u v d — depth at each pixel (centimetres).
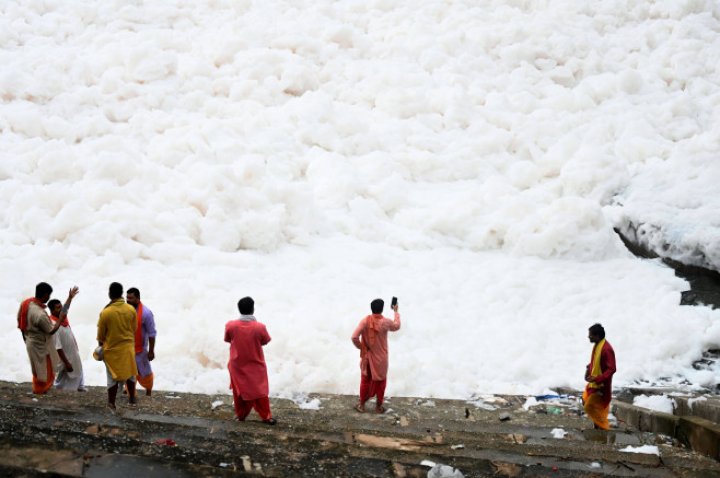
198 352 1345
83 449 661
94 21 2719
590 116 2334
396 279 1723
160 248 1691
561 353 1489
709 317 1570
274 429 934
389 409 1199
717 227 1733
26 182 1866
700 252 1703
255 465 695
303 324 1425
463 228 1900
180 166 1967
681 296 1664
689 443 992
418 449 866
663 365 1442
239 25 2681
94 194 1766
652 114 2330
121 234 1686
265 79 2409
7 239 1666
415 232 1906
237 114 2269
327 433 916
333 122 2225
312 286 1645
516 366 1423
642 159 2148
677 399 1208
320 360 1348
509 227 1870
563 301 1659
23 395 998
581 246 1828
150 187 1875
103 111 2253
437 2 2861
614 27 2825
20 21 2655
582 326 1574
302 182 2017
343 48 2650
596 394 1095
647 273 1756
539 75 2553
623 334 1530
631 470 802
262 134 2128
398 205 1992
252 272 1669
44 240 1666
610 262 1825
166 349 1342
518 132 2259
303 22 2731
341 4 2898
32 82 2280
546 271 1772
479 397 1308
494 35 2673
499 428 1080
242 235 1788
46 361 1084
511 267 1781
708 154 2027
